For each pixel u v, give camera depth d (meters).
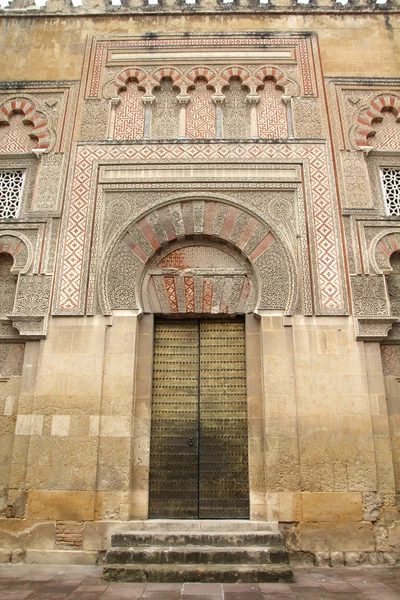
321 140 7.86
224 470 6.64
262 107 8.27
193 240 7.45
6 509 6.13
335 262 7.11
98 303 6.92
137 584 4.95
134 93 8.41
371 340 6.75
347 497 6.12
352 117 8.08
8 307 7.18
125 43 8.70
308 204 7.44
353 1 8.97
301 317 6.84
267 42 8.66
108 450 6.31
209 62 8.52
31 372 6.66
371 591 4.65
